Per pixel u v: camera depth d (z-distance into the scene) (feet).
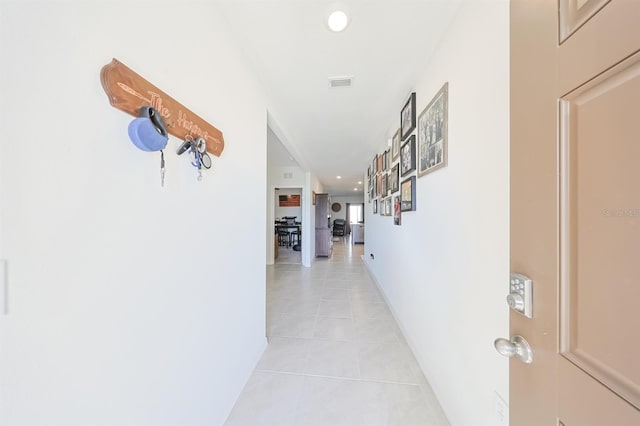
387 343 7.23
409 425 4.42
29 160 1.63
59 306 1.80
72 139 1.87
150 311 2.68
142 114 2.44
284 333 7.85
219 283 4.28
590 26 1.48
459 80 4.16
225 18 4.37
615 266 1.35
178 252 3.17
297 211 29.19
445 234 4.70
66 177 1.84
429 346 5.52
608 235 1.39
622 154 1.32
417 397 5.08
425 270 5.78
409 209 6.84
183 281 3.28
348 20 4.30
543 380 1.86
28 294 1.62
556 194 1.72
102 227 2.12
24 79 1.60
